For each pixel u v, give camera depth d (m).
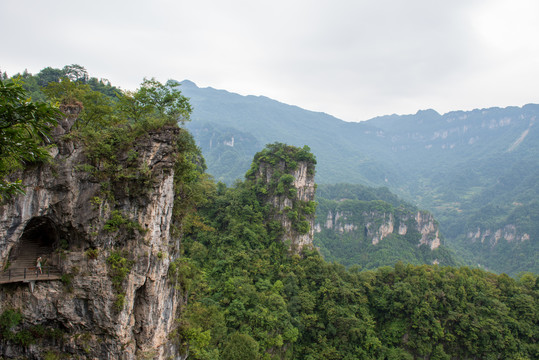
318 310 74.44
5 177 29.12
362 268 178.88
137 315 33.84
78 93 37.34
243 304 62.22
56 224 32.72
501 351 71.62
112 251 33.16
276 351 60.66
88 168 32.50
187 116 41.88
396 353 70.12
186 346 40.34
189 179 45.06
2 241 29.58
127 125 35.78
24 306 31.53
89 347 32.22
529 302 78.00
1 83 14.29
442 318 75.19
